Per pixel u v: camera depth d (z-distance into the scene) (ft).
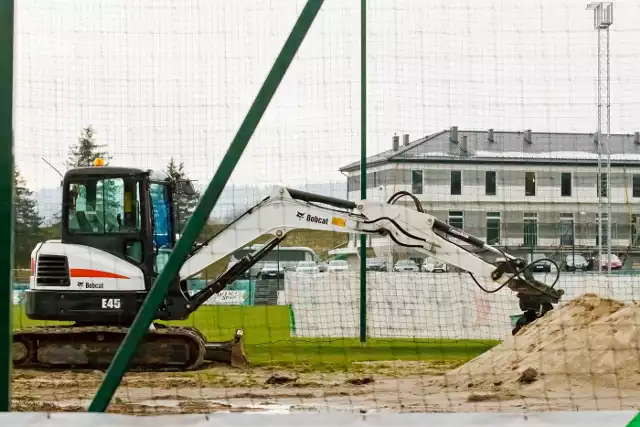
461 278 81.30
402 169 83.30
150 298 23.73
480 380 51.60
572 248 127.34
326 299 82.89
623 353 47.88
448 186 91.25
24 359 63.10
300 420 22.94
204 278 69.67
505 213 114.11
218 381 56.90
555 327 53.88
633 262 136.15
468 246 68.13
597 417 23.07
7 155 23.27
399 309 81.20
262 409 42.19
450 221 95.14
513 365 51.96
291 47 23.81
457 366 63.62
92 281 62.75
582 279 93.56
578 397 43.96
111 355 63.21
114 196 64.28
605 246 136.46
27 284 70.33
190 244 23.82
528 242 119.55
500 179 100.01
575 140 120.06
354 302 82.64
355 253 96.84
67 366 63.10
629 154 129.90
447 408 41.52
